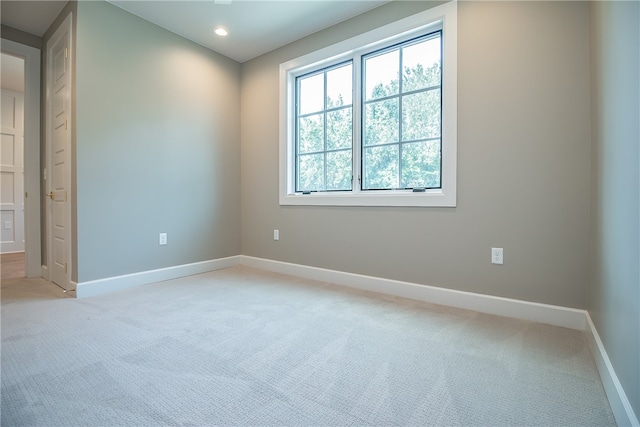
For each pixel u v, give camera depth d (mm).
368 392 1223
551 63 1919
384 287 2598
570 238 1874
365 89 2803
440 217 2330
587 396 1201
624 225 1079
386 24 2555
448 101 2260
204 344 1630
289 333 1775
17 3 2561
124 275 2727
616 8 1218
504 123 2068
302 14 2732
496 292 2111
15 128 4816
